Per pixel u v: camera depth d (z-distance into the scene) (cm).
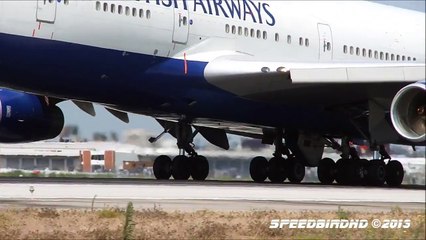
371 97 7456
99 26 6700
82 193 5316
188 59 7238
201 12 7369
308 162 8700
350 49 8781
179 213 4131
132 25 6881
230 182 7769
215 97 7450
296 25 8250
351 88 7300
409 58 9488
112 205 4519
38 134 7319
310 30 8375
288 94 7494
